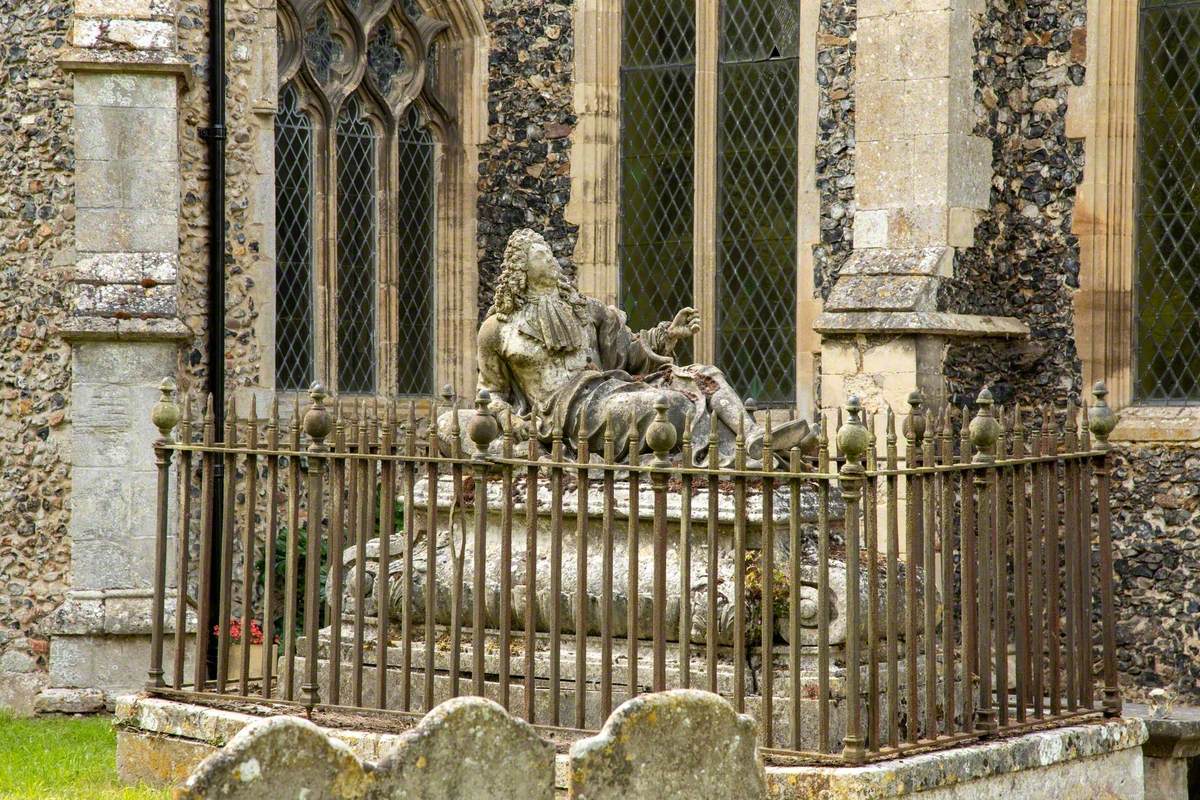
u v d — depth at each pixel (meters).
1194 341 34.00
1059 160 34.97
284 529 34.03
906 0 33.97
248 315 34.28
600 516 21.58
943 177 33.59
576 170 38.75
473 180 39.50
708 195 37.59
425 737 14.88
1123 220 34.47
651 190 38.62
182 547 22.20
